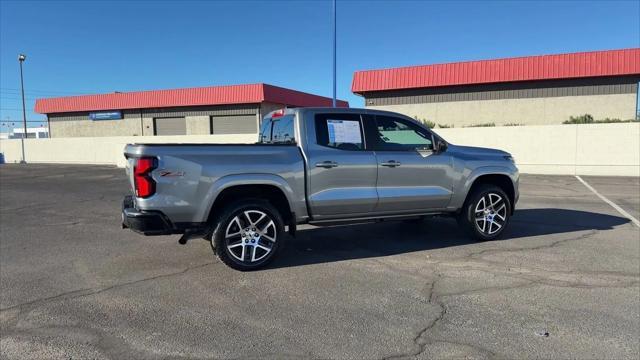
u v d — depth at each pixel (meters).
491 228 7.06
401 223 8.44
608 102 24.50
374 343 3.76
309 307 4.50
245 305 4.56
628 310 4.37
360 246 6.79
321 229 7.98
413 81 27.36
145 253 6.51
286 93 38.00
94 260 6.18
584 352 3.59
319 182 5.88
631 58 23.33
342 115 6.18
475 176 6.83
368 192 6.14
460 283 5.14
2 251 6.69
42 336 3.90
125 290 5.00
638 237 7.28
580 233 7.58
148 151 5.12
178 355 3.58
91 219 9.38
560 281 5.18
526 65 25.27
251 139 25.97
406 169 6.36
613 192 13.05
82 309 4.48
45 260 6.20
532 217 9.05
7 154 36.16
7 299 4.75
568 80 25.03
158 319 4.24
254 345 3.73
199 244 7.02
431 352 3.61
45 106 43.59
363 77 28.59
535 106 25.73
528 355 3.55
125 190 14.94
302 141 5.89
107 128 41.91
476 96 26.78
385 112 6.43
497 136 19.55
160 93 38.94
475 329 4.00
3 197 13.15
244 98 35.69
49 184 17.17
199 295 4.84
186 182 5.23
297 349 3.67
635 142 17.58
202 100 37.19
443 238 7.25
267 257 5.67
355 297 4.75
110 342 3.79
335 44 18.70
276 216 5.68
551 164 18.75
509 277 5.33
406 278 5.32
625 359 3.49
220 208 5.57
